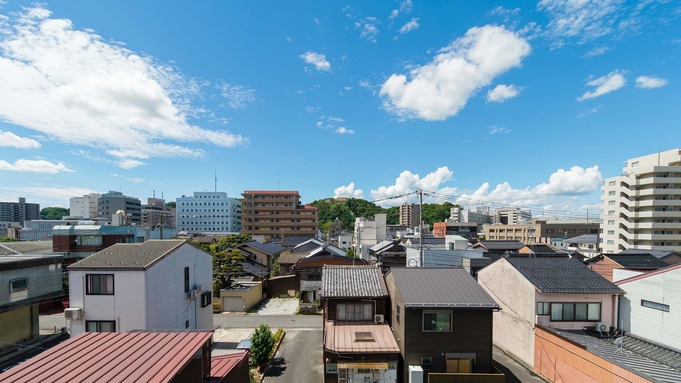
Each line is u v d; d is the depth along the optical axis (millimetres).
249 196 81938
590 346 12969
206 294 20641
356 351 12883
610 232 54312
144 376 6355
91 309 14844
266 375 15328
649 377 10094
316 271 29188
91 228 32562
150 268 15258
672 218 48969
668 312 13320
